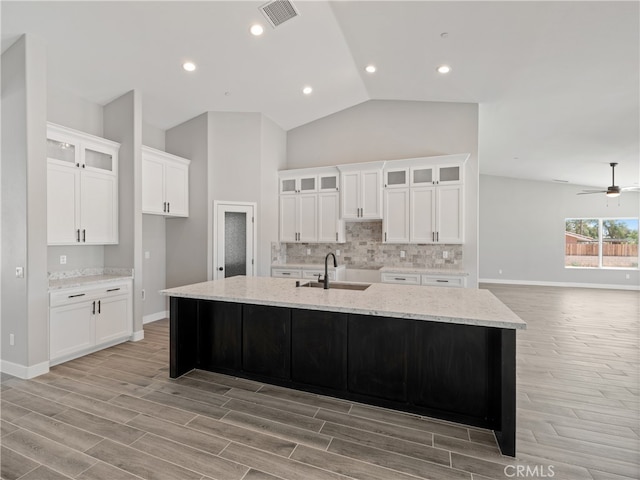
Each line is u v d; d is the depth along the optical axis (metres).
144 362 3.33
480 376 2.14
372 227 5.40
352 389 2.50
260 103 4.96
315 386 2.63
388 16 3.03
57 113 3.76
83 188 3.66
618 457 1.88
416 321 2.29
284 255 5.91
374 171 5.00
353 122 5.49
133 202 4.02
